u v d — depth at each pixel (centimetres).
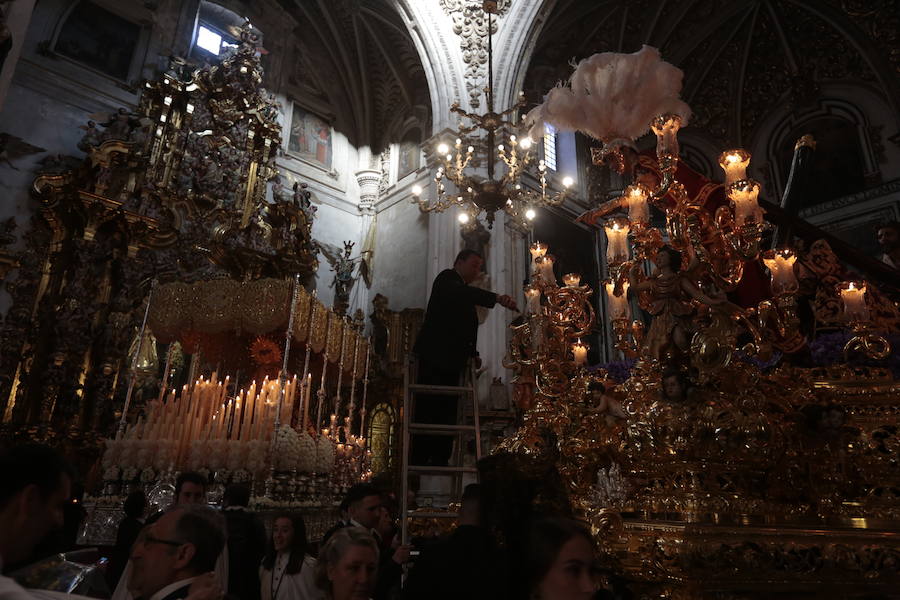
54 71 1391
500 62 1588
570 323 523
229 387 1194
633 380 419
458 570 188
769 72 1930
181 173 1473
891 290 555
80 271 1266
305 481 820
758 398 357
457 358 450
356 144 2008
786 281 373
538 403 503
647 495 369
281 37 1875
